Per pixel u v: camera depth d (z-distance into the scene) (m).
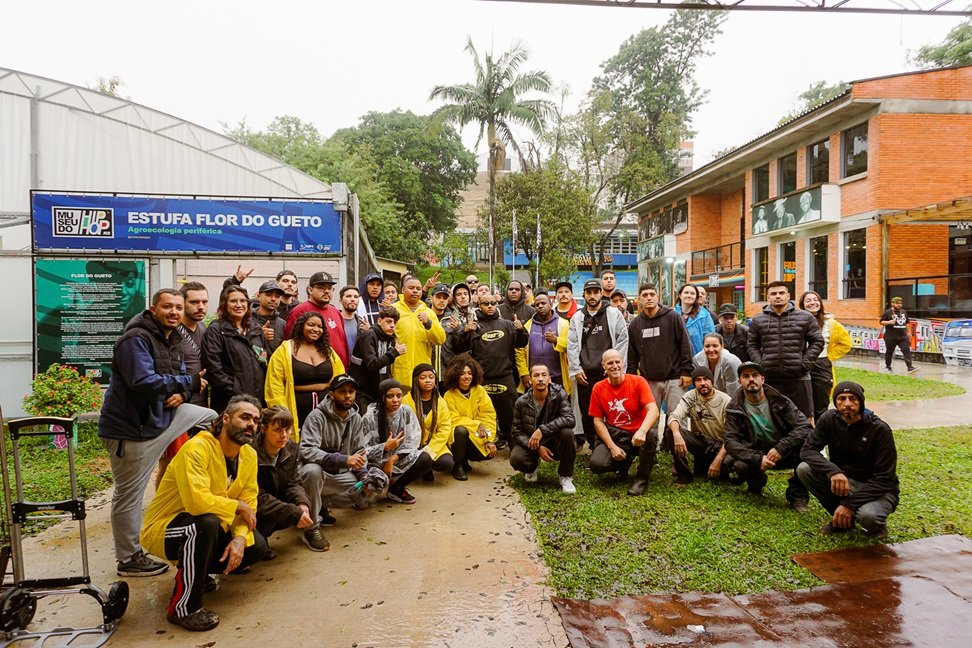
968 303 13.79
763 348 5.86
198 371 4.63
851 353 15.92
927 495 4.81
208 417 3.88
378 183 29.39
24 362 8.28
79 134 10.23
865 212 15.41
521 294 7.30
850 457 4.25
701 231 25.53
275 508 3.68
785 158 19.09
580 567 3.67
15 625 2.94
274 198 8.10
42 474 5.66
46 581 3.00
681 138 34.19
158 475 4.13
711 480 5.39
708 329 6.75
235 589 3.46
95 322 7.66
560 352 6.43
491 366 6.32
